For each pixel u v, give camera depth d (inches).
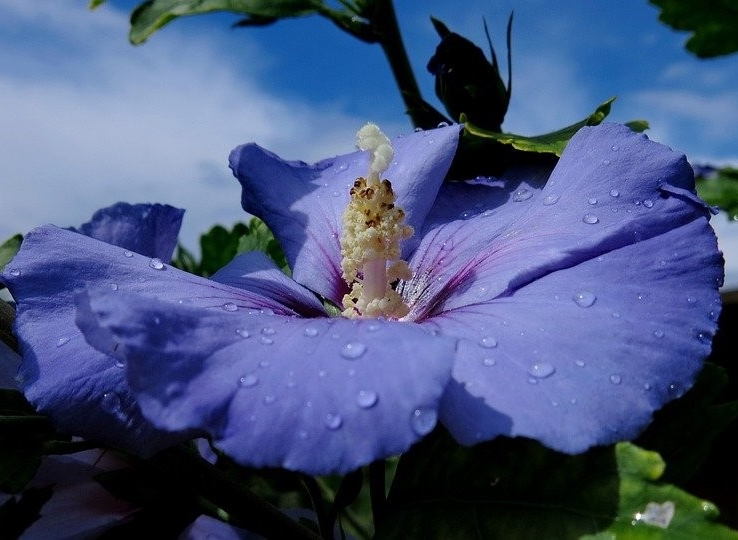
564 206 4.5
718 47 8.2
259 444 3.1
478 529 3.7
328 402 3.2
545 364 3.5
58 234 4.4
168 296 4.2
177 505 4.5
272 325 3.8
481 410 3.4
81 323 3.4
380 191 5.0
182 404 3.2
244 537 4.5
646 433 4.1
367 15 7.4
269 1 7.3
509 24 6.1
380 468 4.3
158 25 7.4
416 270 5.2
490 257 4.7
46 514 4.4
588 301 3.8
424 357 3.3
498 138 5.4
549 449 3.7
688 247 3.9
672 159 4.3
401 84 7.5
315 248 5.4
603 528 3.4
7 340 4.5
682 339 3.6
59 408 3.7
